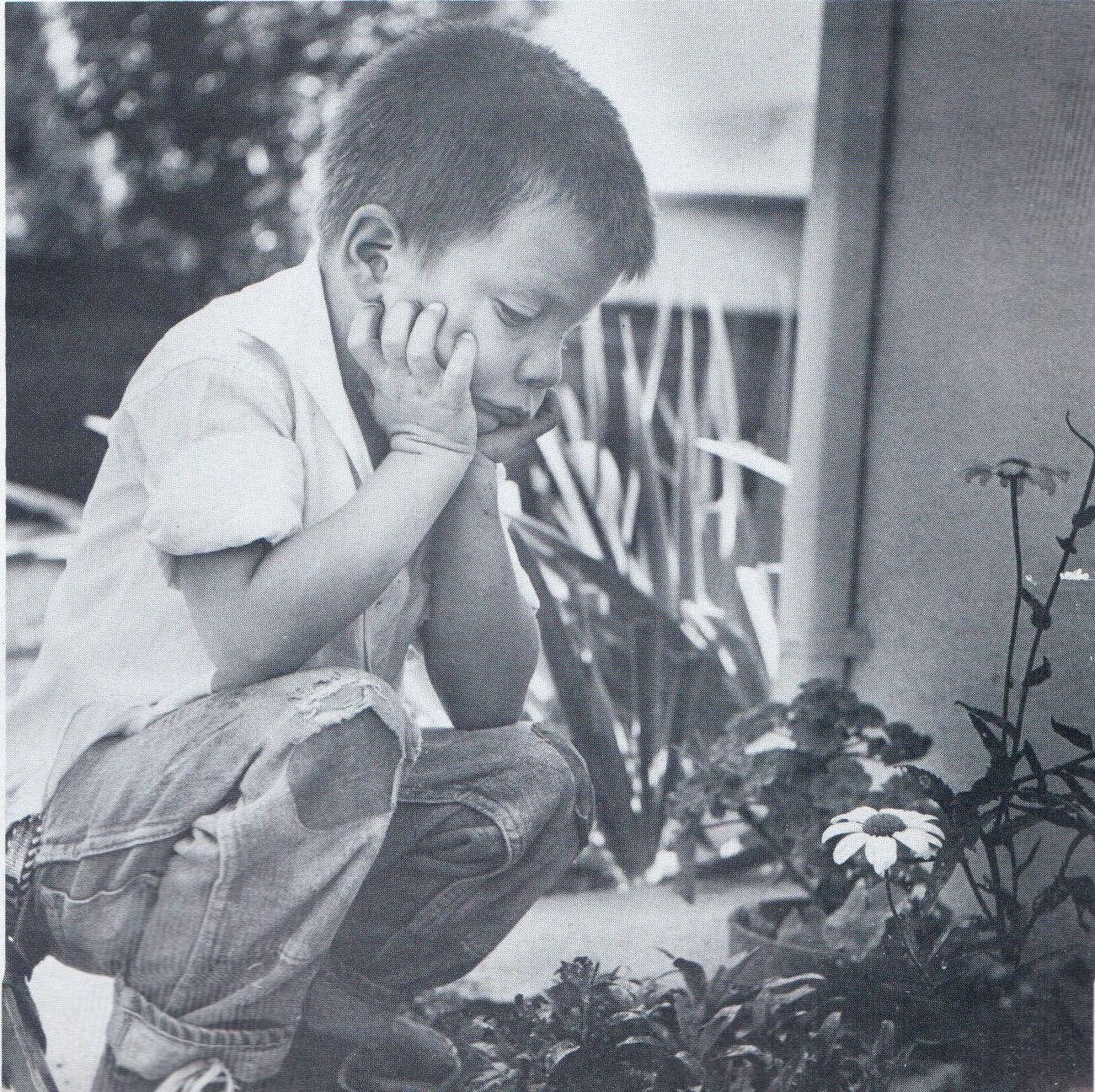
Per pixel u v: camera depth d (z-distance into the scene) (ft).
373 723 4.36
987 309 6.87
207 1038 4.29
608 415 10.37
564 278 5.05
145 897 4.31
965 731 6.81
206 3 8.29
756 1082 4.92
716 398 9.78
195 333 4.84
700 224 9.38
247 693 4.42
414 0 8.16
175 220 8.41
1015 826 5.49
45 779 4.70
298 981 4.37
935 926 5.63
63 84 8.32
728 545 9.23
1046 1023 5.29
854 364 7.96
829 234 8.07
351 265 5.06
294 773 4.21
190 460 4.47
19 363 8.12
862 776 6.10
